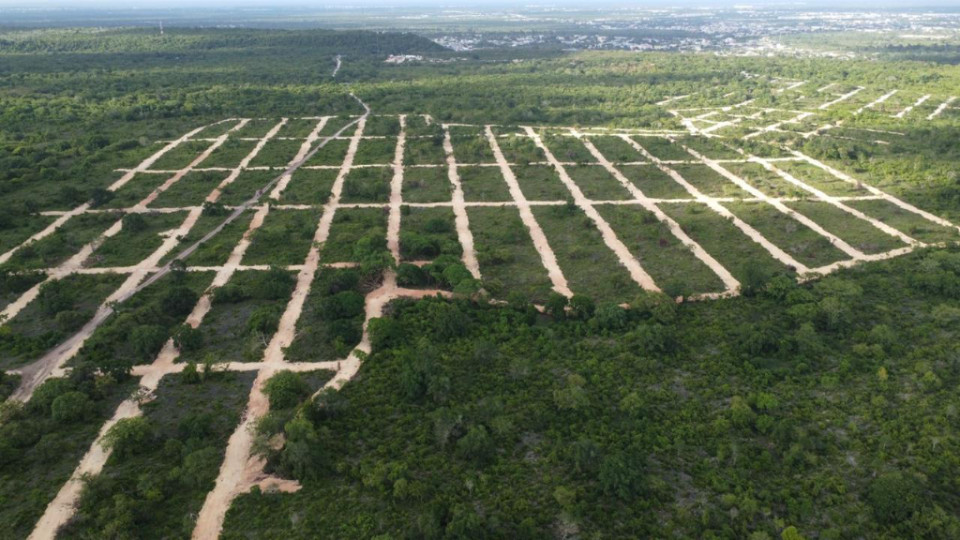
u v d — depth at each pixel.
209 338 80.31
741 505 53.44
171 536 51.16
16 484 56.31
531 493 55.72
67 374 71.19
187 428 62.38
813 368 73.75
